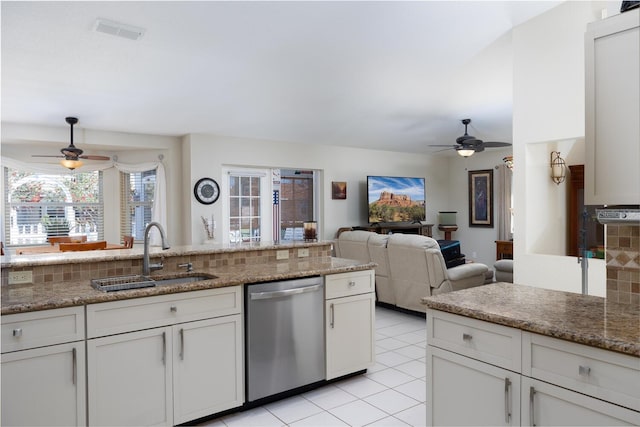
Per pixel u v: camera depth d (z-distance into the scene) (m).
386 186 8.22
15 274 2.45
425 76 3.89
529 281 3.00
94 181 6.97
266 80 3.91
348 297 3.19
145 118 5.32
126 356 2.25
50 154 6.47
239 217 7.03
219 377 2.57
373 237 5.41
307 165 7.61
